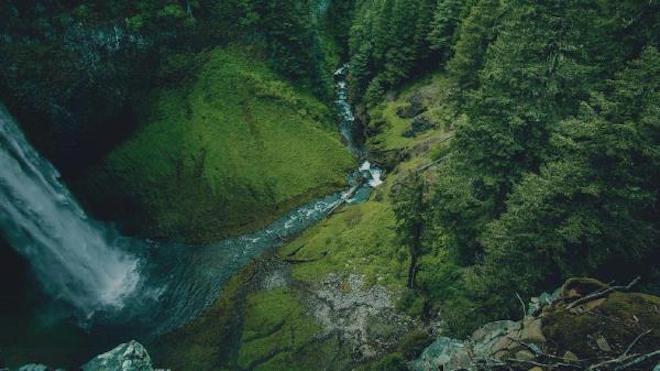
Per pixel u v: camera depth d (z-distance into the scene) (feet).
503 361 45.91
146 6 218.79
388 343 137.90
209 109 225.15
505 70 94.68
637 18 85.66
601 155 73.05
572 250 82.23
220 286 174.81
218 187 210.79
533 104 91.56
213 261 186.39
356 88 282.77
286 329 151.43
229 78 233.96
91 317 166.91
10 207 170.09
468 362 61.26
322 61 271.28
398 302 148.15
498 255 86.28
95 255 187.52
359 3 311.06
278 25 240.12
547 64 89.81
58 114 188.34
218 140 220.02
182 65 226.99
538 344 46.47
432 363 79.15
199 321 161.99
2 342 151.84
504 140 92.94
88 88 196.85
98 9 203.10
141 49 216.74
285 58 247.29
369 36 282.36
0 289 164.96
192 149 215.51
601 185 73.87
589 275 80.48
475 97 102.53
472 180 102.83
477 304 105.40
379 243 170.09
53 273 176.24
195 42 232.53
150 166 208.54
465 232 114.93
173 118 218.79
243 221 204.33
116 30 207.41
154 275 183.01
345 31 317.83
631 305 47.26
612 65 91.20
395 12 252.01
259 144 224.74
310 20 257.96
